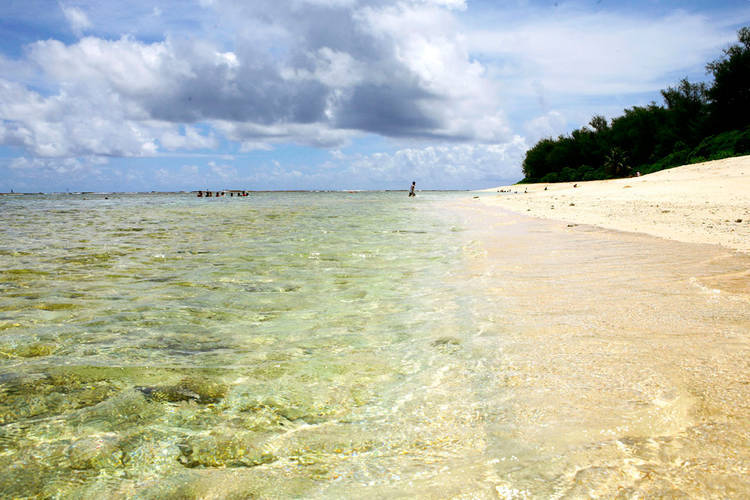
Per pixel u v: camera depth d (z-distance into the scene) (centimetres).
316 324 392
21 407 243
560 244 817
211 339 356
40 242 1025
